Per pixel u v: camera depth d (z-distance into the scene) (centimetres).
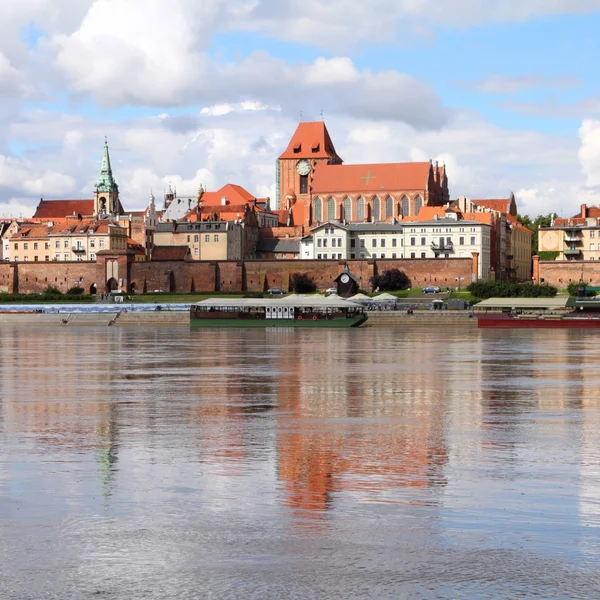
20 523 4266
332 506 4572
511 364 13800
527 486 5016
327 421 7644
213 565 3700
